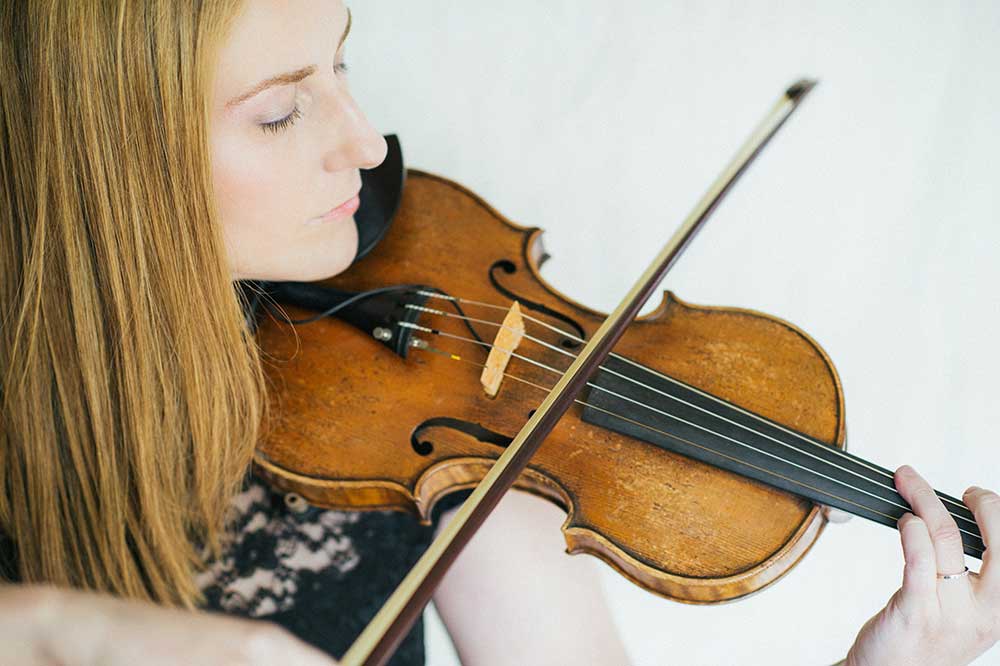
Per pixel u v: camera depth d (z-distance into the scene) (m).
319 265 1.27
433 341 1.30
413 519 1.33
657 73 2.18
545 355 1.29
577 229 2.02
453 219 1.45
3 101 1.05
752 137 1.54
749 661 1.70
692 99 2.14
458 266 1.40
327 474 1.22
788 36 2.19
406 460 1.22
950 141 2.03
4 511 1.25
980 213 1.96
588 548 1.15
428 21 2.27
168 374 1.18
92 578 1.29
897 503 1.11
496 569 1.32
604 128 2.12
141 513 1.25
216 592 1.29
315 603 1.29
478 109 2.16
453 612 1.34
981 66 2.11
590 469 1.16
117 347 1.16
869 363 1.85
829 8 2.21
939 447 1.78
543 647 1.30
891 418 1.81
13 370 1.18
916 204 1.98
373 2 2.29
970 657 1.10
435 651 1.75
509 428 1.23
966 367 1.84
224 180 1.12
